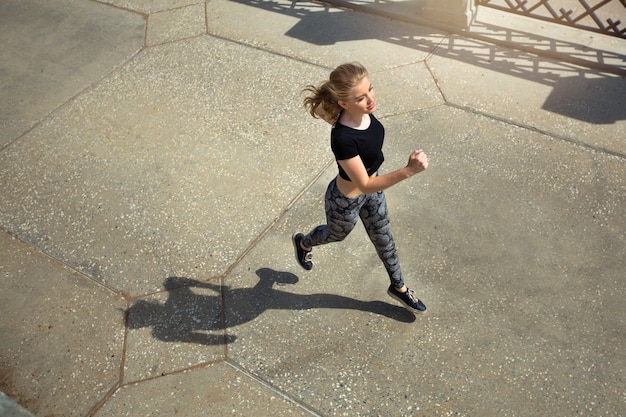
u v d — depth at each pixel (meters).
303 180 4.35
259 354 3.33
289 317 3.50
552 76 4.99
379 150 2.63
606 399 2.98
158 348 3.41
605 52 5.09
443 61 5.28
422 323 3.39
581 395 3.01
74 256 3.99
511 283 3.55
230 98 5.17
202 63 5.63
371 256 3.78
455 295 3.52
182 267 3.85
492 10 5.75
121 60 5.80
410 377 3.16
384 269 3.70
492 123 4.63
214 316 3.55
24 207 4.38
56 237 4.13
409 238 3.87
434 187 4.19
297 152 4.58
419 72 5.20
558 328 3.30
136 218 4.20
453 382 3.12
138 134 4.90
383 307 3.50
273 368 3.26
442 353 3.24
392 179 2.43
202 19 6.24
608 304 3.39
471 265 3.67
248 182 4.38
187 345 3.41
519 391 3.05
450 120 4.70
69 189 4.48
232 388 3.19
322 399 3.10
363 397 3.09
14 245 4.10
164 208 4.25
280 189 4.30
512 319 3.37
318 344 3.35
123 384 3.25
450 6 5.46
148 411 3.12
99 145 4.84
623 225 3.80
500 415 2.97
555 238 3.77
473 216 3.96
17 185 4.56
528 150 4.38
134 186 4.45
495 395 3.05
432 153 4.45
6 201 4.44
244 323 3.49
